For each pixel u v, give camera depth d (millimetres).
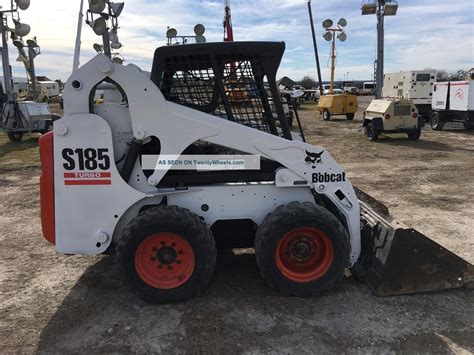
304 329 3447
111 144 3727
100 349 3246
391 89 24484
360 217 4488
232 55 3902
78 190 3783
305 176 3984
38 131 16391
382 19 19344
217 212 4027
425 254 3893
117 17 4836
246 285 4180
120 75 3648
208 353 3168
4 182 9531
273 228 3768
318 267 3938
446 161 11297
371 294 3980
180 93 3992
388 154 12594
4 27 15672
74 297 4059
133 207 3938
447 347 3209
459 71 23969
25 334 3461
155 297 3779
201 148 3979
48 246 5453
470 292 3980
